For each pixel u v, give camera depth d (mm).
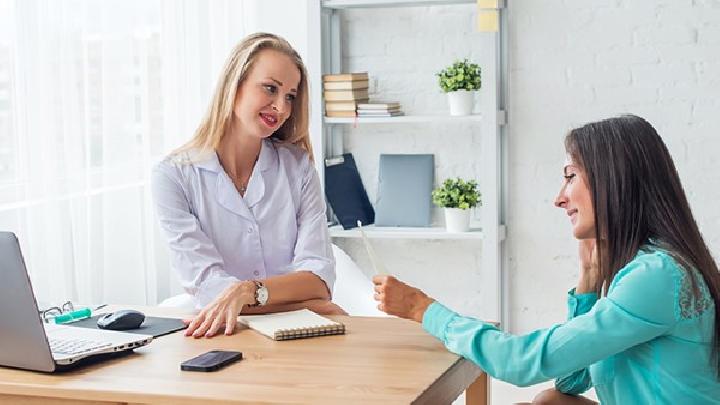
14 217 3578
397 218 5012
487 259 4766
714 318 2250
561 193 2414
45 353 2281
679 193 2332
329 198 4969
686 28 4715
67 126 3719
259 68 3090
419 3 4812
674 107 4758
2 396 2271
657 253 2244
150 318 2861
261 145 3271
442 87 4801
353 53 5117
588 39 4816
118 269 4078
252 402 2070
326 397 2084
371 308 4086
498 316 4812
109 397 2168
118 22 4027
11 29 3512
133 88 4160
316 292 3053
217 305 2752
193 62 4602
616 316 2209
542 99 4887
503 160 4930
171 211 3115
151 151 4332
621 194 2297
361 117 4848
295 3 5203
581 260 2586
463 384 2432
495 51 4664
